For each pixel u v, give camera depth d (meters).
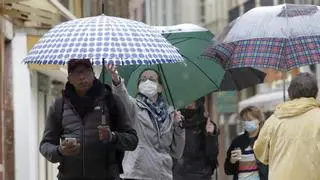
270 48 17.59
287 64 17.41
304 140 15.32
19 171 28.08
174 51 14.30
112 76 15.30
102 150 13.79
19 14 24.95
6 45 27.64
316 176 15.26
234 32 17.81
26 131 28.12
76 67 13.83
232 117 59.72
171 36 20.97
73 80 13.85
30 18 26.06
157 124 17.25
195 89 20.78
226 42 17.75
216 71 20.86
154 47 13.84
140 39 13.80
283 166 15.41
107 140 13.48
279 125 15.65
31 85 29.16
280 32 17.31
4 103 27.64
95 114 13.87
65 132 13.86
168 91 20.77
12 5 23.72
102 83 14.20
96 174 13.78
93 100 13.93
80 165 13.75
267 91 54.78
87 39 13.50
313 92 15.65
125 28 13.85
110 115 14.12
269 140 15.80
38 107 33.28
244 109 20.86
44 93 34.41
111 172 13.89
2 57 26.31
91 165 13.76
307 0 45.12
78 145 13.10
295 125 15.45
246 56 17.70
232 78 22.98
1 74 26.44
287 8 17.89
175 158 18.64
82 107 13.89
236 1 65.56
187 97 20.72
